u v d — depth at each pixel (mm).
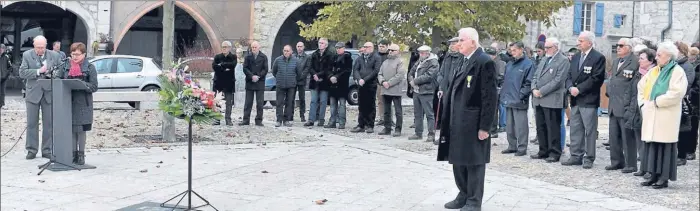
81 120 9383
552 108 10578
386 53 13984
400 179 8945
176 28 28156
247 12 26672
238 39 26281
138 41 27797
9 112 16391
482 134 6977
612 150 10039
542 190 8359
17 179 8516
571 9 28219
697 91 10695
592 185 8906
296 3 27359
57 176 8766
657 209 7457
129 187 8234
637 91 9211
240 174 9188
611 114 9922
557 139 10648
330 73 14602
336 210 7227
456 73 7168
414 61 14516
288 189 8258
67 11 26703
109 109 17656
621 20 29000
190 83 7000
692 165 10711
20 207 7125
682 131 9812
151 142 12062
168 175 9016
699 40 27516
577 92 10086
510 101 11227
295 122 15766
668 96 8414
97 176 8844
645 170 8953
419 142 12594
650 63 9000
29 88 9852
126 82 18672
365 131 14078
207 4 26047
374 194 8031
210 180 8750
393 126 15273
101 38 23938
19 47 26406
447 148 7266
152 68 19141
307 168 9688
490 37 17531
